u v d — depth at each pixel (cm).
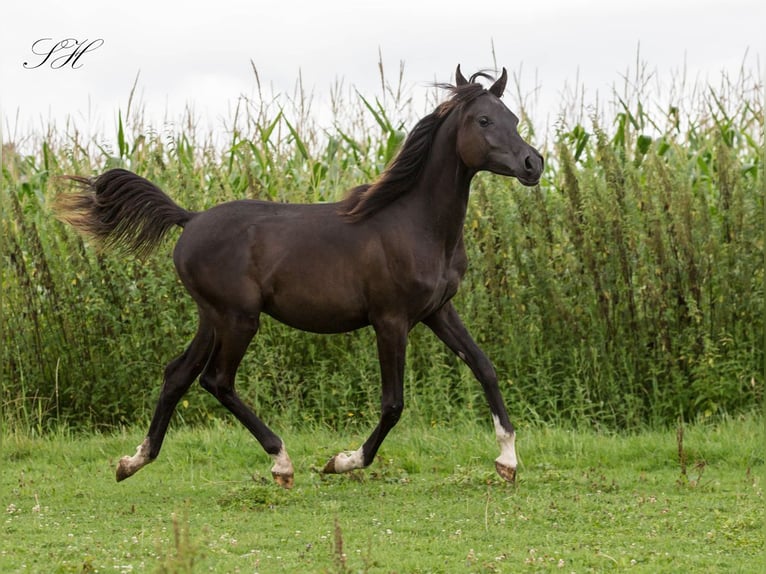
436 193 845
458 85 877
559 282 1175
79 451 1061
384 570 630
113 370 1199
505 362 1171
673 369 1145
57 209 898
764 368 1131
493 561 650
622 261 1161
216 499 838
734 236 1170
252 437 1076
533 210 1188
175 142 1259
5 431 1130
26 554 675
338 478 911
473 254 1184
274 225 858
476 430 1083
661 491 852
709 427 1073
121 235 894
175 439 1073
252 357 1177
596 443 1016
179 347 1181
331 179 1367
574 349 1152
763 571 629
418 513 781
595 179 1194
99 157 1393
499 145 821
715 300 1169
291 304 853
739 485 867
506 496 830
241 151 1405
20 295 1194
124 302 1191
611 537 708
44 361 1206
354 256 841
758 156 1321
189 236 868
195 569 616
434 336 1172
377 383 1177
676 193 1171
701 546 685
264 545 694
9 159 1393
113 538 721
